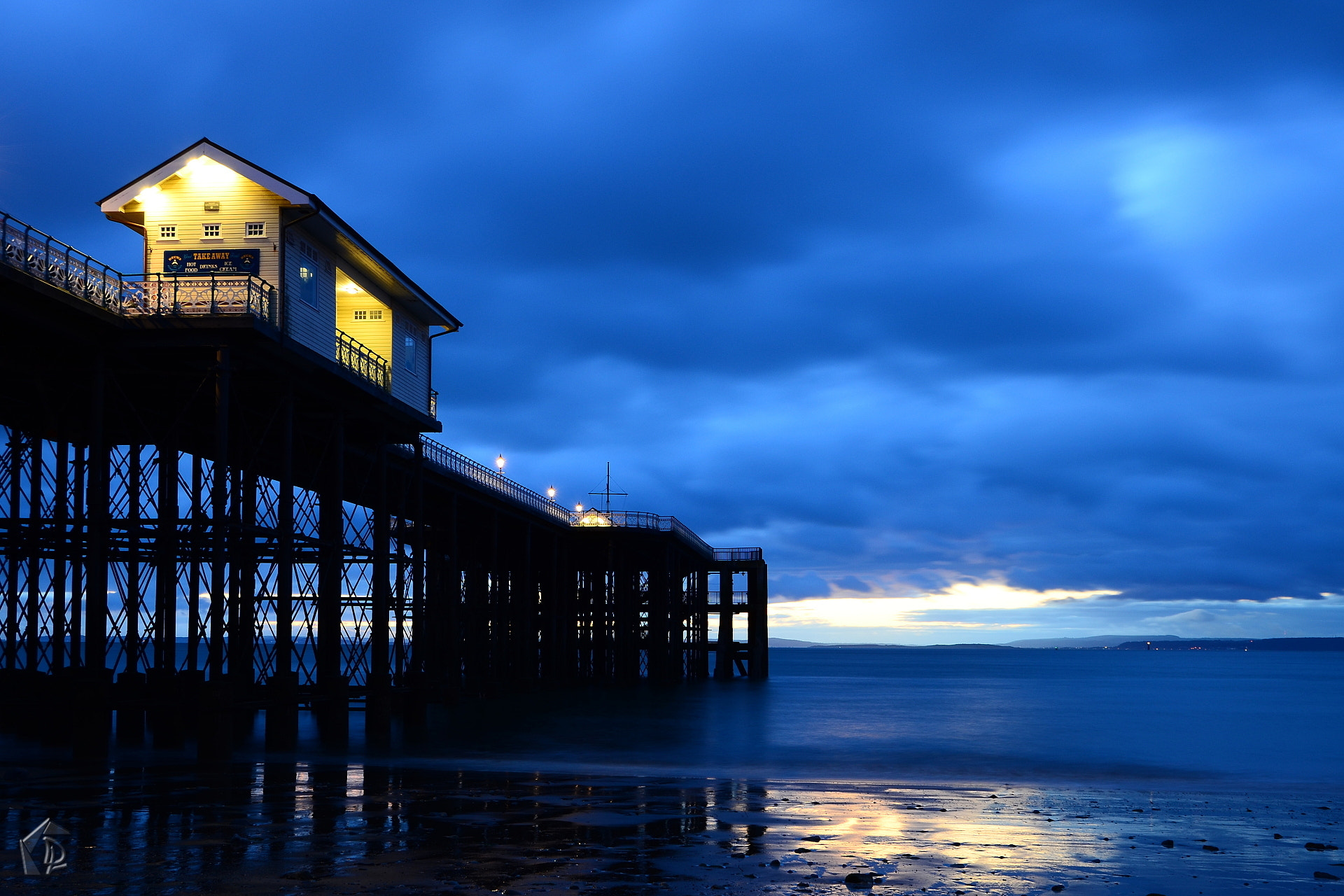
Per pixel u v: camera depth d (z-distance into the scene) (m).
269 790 21.78
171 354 28.69
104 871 14.26
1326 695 102.31
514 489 62.62
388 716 36.50
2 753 28.64
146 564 37.72
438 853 15.79
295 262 31.98
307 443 40.38
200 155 31.27
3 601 38.62
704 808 21.28
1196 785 30.62
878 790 26.27
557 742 38.50
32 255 24.67
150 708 26.89
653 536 80.06
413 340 41.72
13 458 36.22
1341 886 15.46
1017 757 39.38
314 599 37.59
